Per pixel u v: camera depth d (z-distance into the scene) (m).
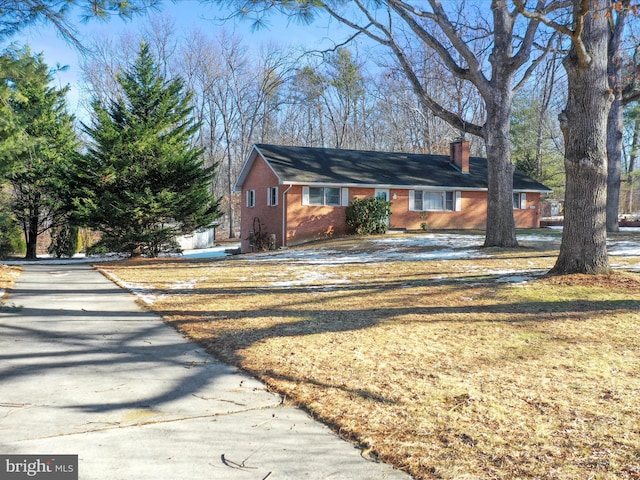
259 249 22.92
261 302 8.37
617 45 16.30
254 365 4.89
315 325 6.54
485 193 27.19
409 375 4.49
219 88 41.91
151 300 8.76
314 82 41.22
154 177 18.69
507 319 6.58
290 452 3.07
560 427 3.33
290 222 22.61
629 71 15.87
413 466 2.86
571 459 2.89
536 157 35.41
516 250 14.66
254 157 25.64
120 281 11.56
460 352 5.18
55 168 20.38
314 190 23.14
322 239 22.89
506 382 4.25
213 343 5.75
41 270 14.66
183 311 7.69
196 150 20.12
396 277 10.81
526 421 3.44
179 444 3.18
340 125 46.06
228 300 8.65
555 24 7.64
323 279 11.07
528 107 38.66
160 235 19.36
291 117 48.16
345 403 3.85
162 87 19.59
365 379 4.40
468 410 3.65
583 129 8.86
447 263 12.74
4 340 5.92
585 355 4.99
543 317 6.61
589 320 6.37
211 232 31.42
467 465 2.85
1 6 7.79
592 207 8.99
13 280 11.70
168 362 5.05
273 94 43.72
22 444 3.17
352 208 23.27
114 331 6.40
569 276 8.93
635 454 2.93
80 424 3.50
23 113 11.03
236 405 3.89
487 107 15.08
